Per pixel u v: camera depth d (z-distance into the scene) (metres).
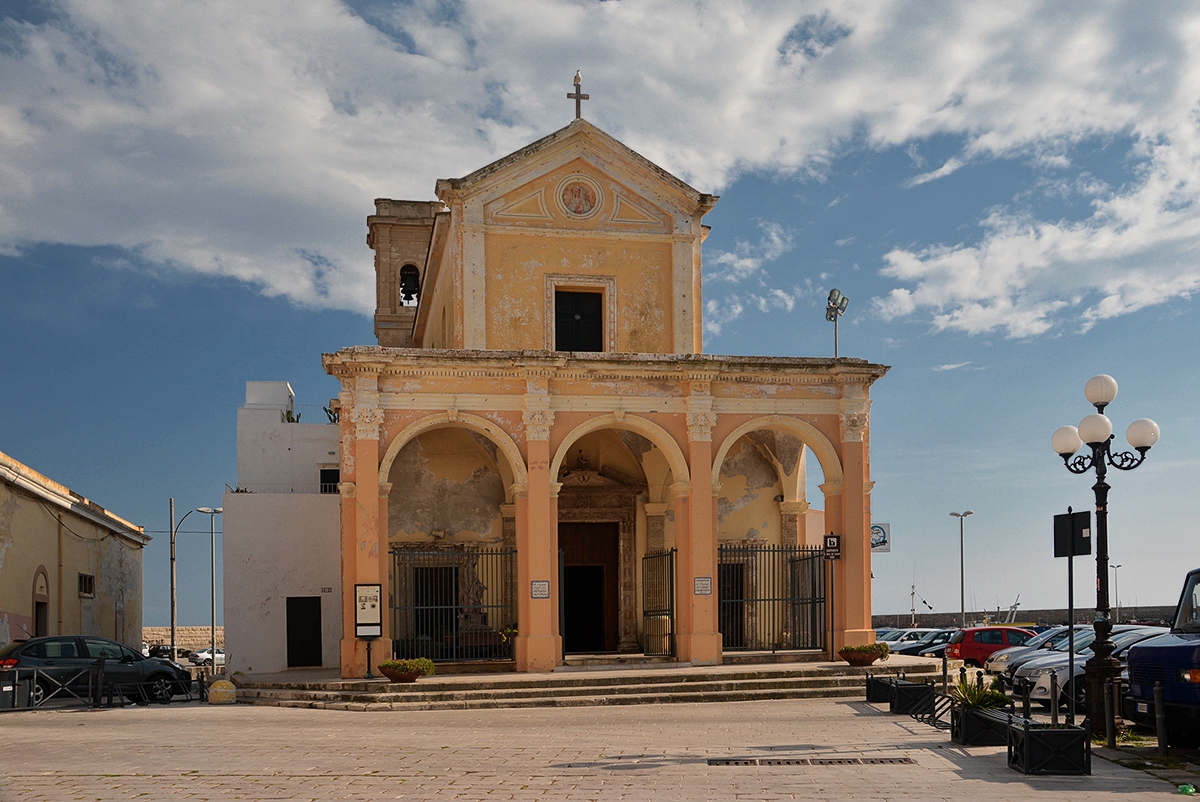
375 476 23.22
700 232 27.67
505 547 27.77
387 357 23.42
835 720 17.20
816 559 26.88
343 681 22.06
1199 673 12.95
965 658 31.31
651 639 27.69
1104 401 15.94
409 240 42.88
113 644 24.12
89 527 35.75
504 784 11.35
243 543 27.98
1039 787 11.08
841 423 25.69
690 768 12.34
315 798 10.63
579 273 26.88
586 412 24.56
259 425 30.80
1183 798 10.48
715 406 25.16
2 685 20.58
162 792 10.97
